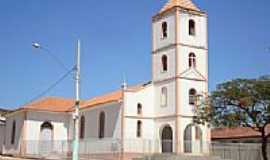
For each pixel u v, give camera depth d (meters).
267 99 43.34
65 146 59.34
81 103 66.38
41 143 61.69
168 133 53.44
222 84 45.06
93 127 59.56
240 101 43.09
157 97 54.75
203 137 52.47
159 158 47.94
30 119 63.72
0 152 71.12
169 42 54.09
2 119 74.62
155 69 55.78
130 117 52.78
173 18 54.00
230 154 52.56
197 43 54.38
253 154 53.41
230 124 43.81
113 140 52.78
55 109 65.50
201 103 48.78
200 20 55.19
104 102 56.47
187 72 52.88
